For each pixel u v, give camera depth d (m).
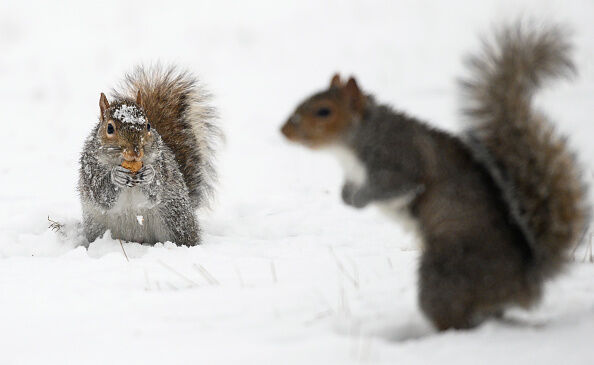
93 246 12.72
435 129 8.30
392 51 36.62
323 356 7.15
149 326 8.32
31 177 18.61
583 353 6.88
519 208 7.65
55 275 10.73
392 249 12.07
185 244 13.19
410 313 8.45
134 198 12.62
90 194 12.74
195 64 35.81
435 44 37.25
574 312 8.24
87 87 31.86
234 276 10.38
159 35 43.53
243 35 42.72
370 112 8.33
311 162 20.31
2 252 12.56
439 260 7.64
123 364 7.32
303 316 8.44
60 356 7.63
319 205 15.82
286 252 12.12
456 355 7.01
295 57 37.16
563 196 7.58
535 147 7.71
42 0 53.50
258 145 22.27
